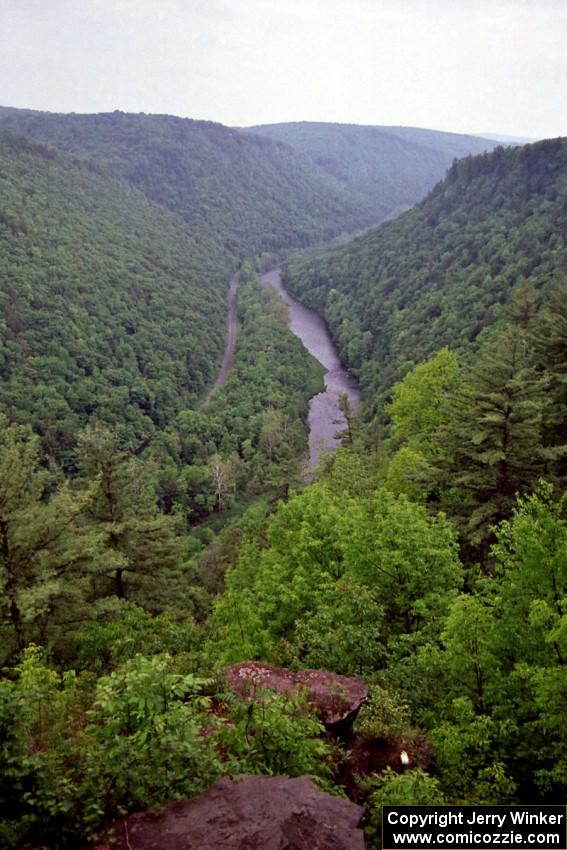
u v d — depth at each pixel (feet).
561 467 69.51
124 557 64.90
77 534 62.90
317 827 18.34
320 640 43.01
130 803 19.98
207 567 160.45
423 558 52.34
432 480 70.13
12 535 53.93
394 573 53.11
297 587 59.77
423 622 51.80
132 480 79.56
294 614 59.88
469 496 70.69
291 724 25.80
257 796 19.70
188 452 304.30
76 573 62.18
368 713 33.27
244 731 25.26
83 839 18.80
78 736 24.43
